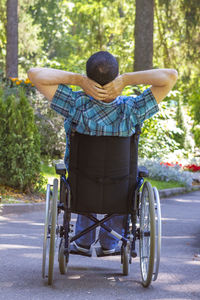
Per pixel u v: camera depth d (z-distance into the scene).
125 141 4.87
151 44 21.81
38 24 38.03
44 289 4.83
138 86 17.91
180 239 8.35
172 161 20.50
